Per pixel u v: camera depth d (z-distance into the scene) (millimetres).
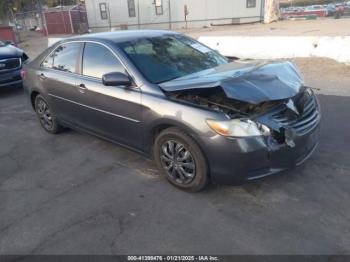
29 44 22906
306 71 8125
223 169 3115
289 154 3150
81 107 4523
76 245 2896
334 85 6914
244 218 3051
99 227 3102
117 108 3908
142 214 3236
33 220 3287
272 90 3139
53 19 33062
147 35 4406
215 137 3035
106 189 3734
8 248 2930
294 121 3242
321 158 3967
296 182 3521
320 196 3271
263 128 3037
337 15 25312
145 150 3881
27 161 4645
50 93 5086
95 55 4258
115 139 4250
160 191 3594
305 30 16266
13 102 7910
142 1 28453
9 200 3684
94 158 4539
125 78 3650
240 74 3398
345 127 4793
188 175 3414
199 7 26484
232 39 10367
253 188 3477
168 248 2779
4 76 8305
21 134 5727
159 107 3422
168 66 3926
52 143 5207
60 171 4266
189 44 4555
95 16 31359
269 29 18531
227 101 3387
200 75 3662
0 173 4352
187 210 3234
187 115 3191
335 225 2873
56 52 5020
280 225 2924
